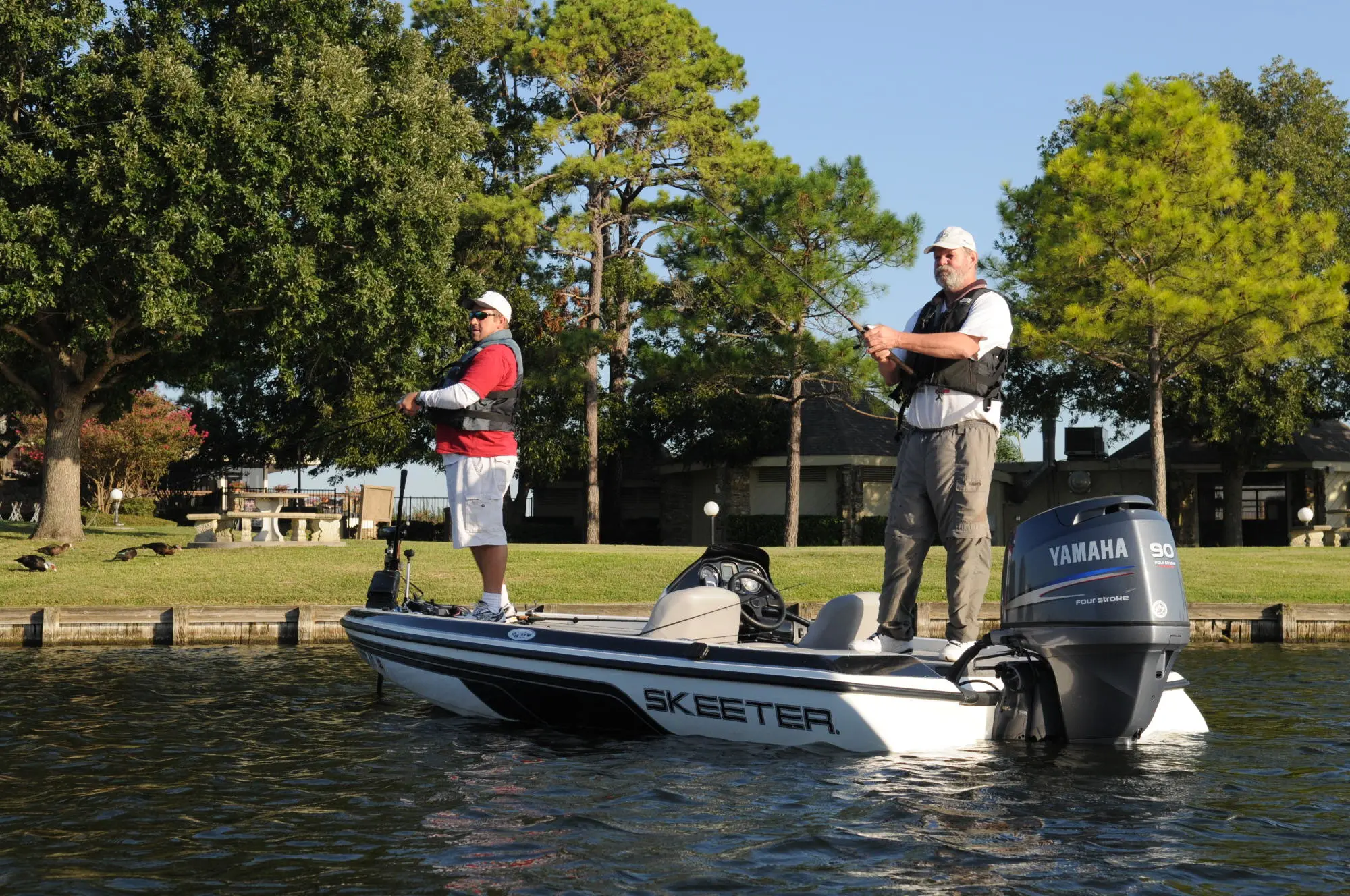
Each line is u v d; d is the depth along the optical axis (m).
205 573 15.70
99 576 15.44
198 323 18.98
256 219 19.05
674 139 32.75
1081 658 6.02
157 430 37.25
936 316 6.57
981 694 6.26
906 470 6.62
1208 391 32.72
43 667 10.66
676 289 35.41
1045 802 5.26
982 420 6.39
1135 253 22.67
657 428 36.62
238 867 4.46
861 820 5.00
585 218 31.64
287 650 12.31
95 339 19.30
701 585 7.76
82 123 18.81
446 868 4.43
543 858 4.54
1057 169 22.64
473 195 31.19
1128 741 6.30
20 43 18.66
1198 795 5.38
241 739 7.01
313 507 30.36
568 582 15.51
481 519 7.76
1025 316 27.25
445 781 5.86
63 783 5.83
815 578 15.95
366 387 33.38
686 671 6.72
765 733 6.57
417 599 8.70
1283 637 13.88
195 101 18.78
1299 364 32.22
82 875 4.37
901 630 6.75
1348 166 35.66
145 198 18.50
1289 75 37.06
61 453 20.69
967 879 4.25
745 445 33.97
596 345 30.47
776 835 4.80
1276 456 34.78
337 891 4.18
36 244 18.50
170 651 12.18
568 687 7.15
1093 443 36.59
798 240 26.91
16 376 20.86
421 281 21.17
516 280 35.50
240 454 42.38
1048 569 6.03
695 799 5.41
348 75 20.09
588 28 31.73
